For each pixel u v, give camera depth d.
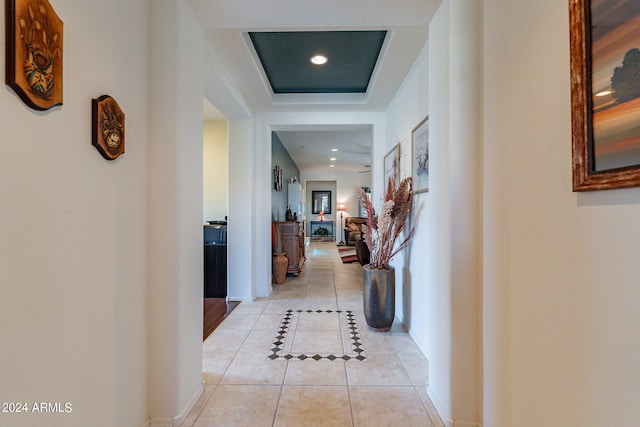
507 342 1.37
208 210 4.75
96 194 1.28
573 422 1.00
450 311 1.65
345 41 2.66
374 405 1.86
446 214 1.70
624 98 0.81
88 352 1.23
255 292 4.24
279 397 1.94
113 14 1.39
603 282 0.89
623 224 0.83
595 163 0.90
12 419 0.92
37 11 0.97
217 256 4.20
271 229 4.85
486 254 1.54
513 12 1.33
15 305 0.93
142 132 1.62
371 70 3.22
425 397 1.95
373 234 3.72
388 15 1.90
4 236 0.89
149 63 1.68
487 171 1.54
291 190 8.23
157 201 1.69
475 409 1.63
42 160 1.02
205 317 3.42
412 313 2.88
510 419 1.35
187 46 1.80
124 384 1.47
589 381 0.94
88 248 1.23
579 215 0.98
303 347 2.65
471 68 1.63
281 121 4.25
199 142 1.95
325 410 1.82
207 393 1.98
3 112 0.89
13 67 0.90
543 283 1.14
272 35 2.57
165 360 1.69
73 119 1.15
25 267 0.96
